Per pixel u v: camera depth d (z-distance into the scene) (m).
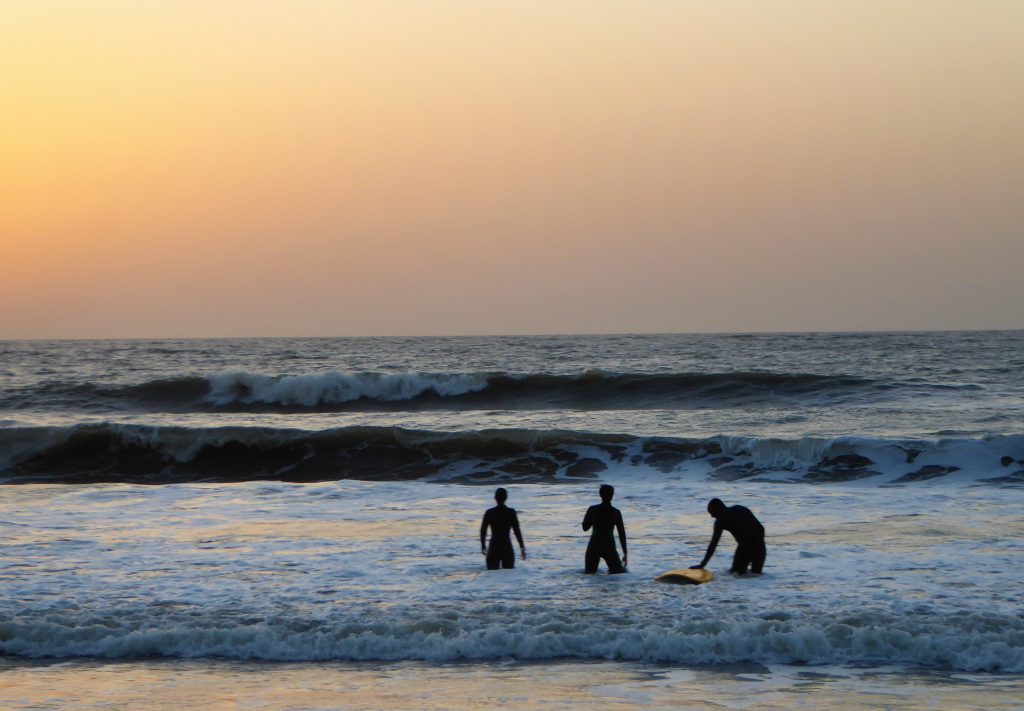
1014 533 22.20
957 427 42.06
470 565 19.52
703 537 22.27
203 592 17.25
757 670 13.27
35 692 12.59
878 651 13.76
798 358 93.94
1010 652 13.46
